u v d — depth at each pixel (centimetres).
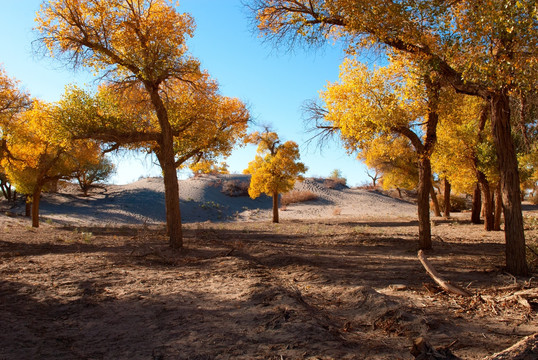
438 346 400
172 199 1270
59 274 788
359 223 2980
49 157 2348
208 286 702
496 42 774
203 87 1408
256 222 3397
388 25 883
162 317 516
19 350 395
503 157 788
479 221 2556
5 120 1750
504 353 342
